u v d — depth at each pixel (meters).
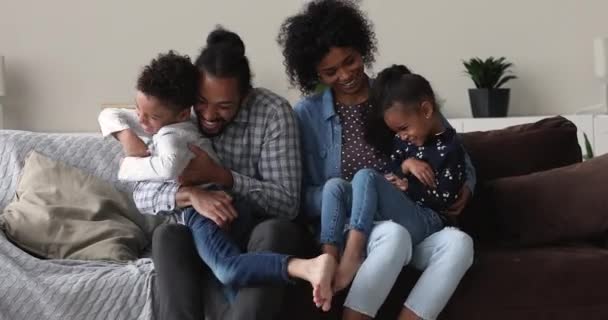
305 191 1.99
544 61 3.81
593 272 1.74
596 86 3.79
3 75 3.70
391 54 3.86
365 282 1.63
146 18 3.89
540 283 1.74
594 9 3.76
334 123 2.04
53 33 3.91
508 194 2.06
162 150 1.75
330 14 1.96
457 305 1.74
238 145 1.93
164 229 1.72
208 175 1.80
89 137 2.38
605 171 1.96
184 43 3.89
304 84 2.08
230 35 1.96
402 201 1.79
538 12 3.79
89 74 3.92
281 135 1.91
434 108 1.87
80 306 1.84
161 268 1.67
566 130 2.27
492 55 3.83
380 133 1.95
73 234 2.08
